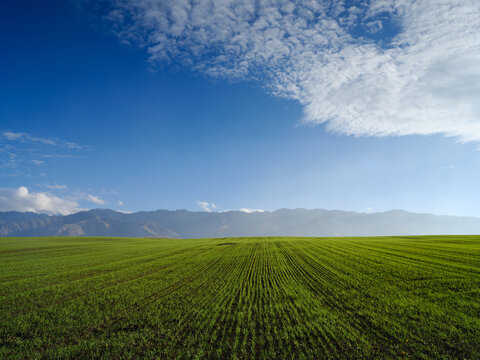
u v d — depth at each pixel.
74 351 10.47
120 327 12.73
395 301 15.52
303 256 37.34
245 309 14.95
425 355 9.55
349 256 35.22
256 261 33.94
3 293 18.97
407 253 35.59
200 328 12.43
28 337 11.75
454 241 53.06
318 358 9.62
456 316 13.02
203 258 37.59
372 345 10.47
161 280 23.02
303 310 14.57
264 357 9.75
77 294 18.64
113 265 31.39
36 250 46.84
